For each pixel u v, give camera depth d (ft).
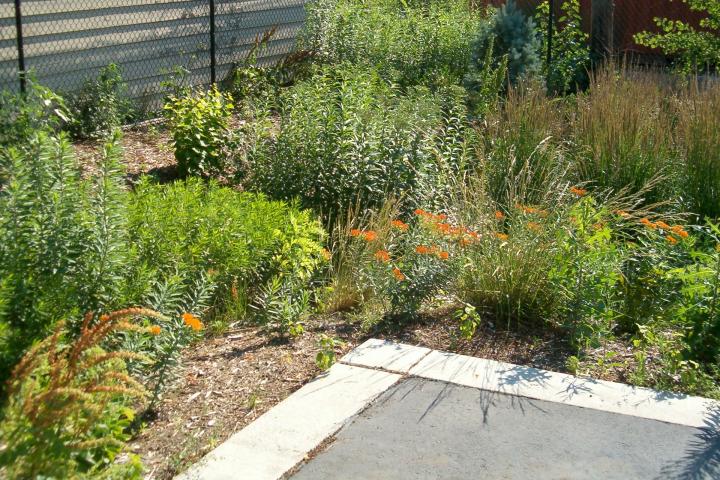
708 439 14.08
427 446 13.73
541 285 18.94
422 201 24.57
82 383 12.03
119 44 35.68
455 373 16.34
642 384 16.11
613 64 30.86
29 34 32.09
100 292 15.05
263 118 28.50
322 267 21.08
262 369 16.37
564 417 14.75
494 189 25.85
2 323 12.63
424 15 49.80
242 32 42.04
